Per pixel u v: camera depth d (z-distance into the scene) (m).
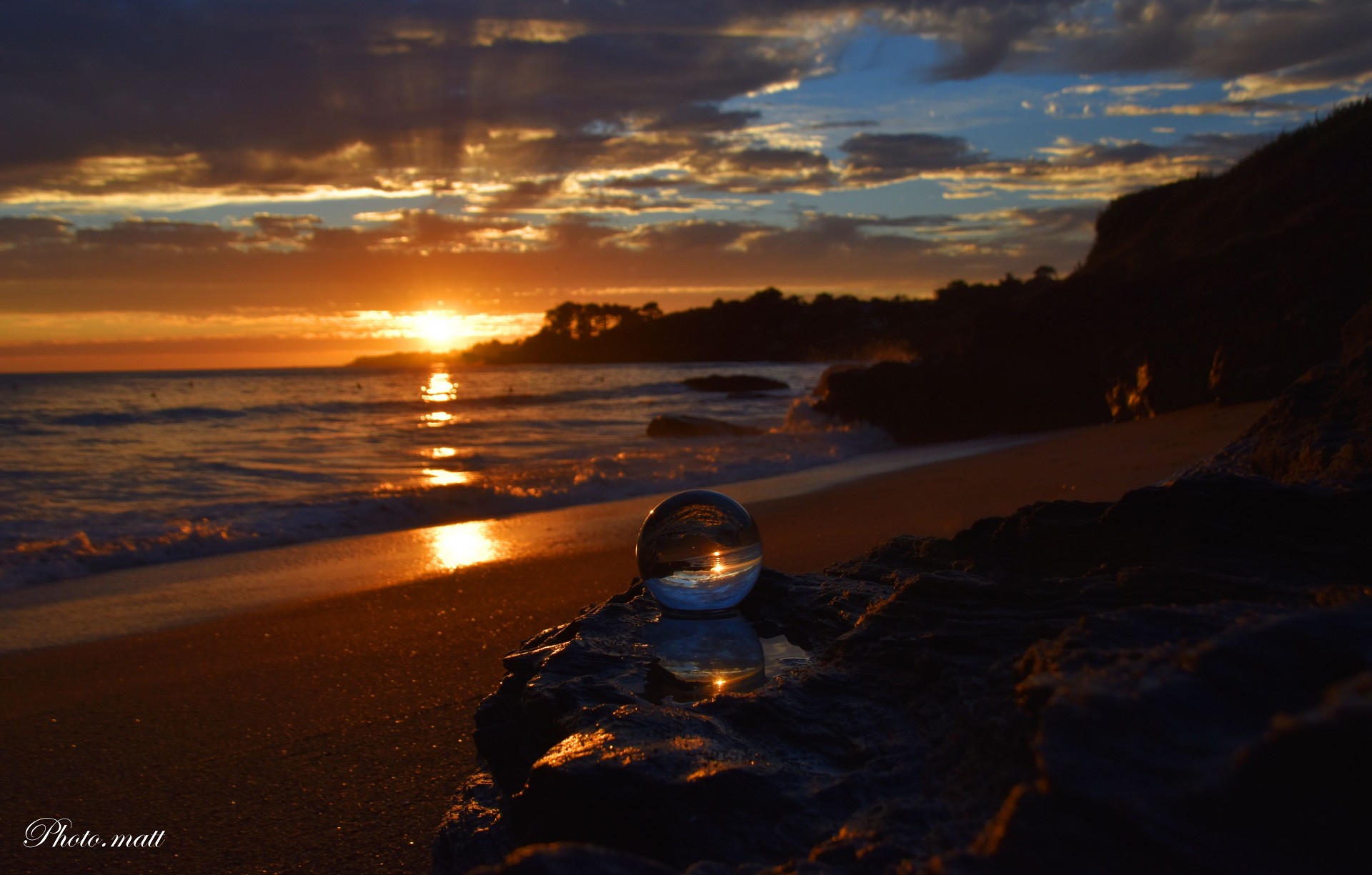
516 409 27.86
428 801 2.63
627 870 1.05
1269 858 0.87
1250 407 9.77
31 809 2.66
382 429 20.62
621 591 5.33
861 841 1.22
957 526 6.27
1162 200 21.11
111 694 3.72
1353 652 1.08
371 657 4.12
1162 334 12.94
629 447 15.70
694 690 2.00
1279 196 15.58
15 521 8.25
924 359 18.00
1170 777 0.96
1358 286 10.96
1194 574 1.72
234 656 4.23
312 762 2.93
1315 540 1.80
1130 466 7.55
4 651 4.45
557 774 1.51
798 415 17.80
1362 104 16.45
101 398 29.08
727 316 113.38
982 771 1.33
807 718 1.70
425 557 6.73
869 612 2.16
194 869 2.30
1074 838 0.95
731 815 1.39
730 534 2.63
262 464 14.06
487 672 3.85
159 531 7.77
